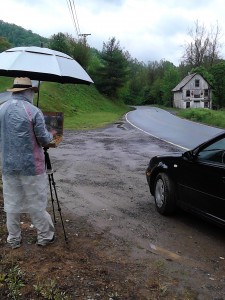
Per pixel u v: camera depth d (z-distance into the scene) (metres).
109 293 2.59
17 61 3.21
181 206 4.16
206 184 3.69
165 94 71.56
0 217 3.94
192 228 3.99
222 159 3.59
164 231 3.88
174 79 71.81
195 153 3.93
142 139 13.55
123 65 56.19
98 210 4.54
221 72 63.34
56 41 50.75
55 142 3.28
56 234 3.61
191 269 3.03
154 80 91.31
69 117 27.55
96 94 50.56
